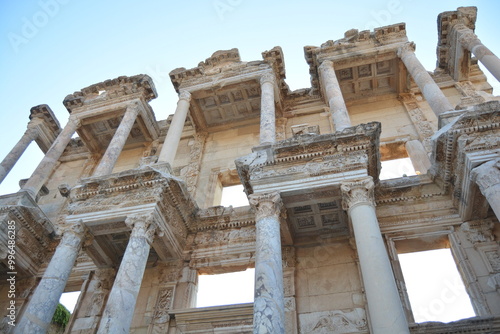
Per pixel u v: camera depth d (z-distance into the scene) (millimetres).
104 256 17141
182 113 21359
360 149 14016
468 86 21781
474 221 14672
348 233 16031
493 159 12320
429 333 12141
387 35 21812
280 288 11109
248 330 14266
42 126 25297
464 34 20469
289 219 15750
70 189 17359
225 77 22656
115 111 23516
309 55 22625
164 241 15969
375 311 10016
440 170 15031
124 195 15609
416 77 18750
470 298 13414
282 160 14414
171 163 18688
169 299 15727
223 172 21719
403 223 15500
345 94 23297
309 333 13570
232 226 17609
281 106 23453
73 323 16016
